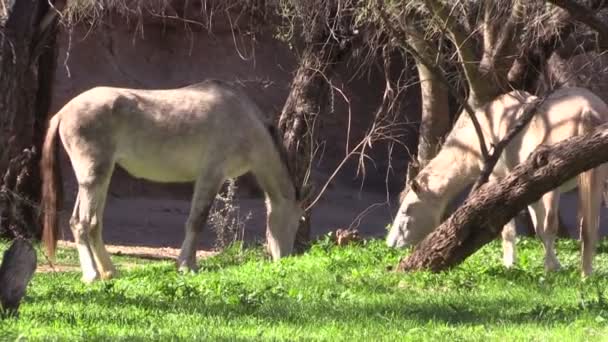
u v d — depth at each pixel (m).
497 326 19.84
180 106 32.56
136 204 60.09
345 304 23.05
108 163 31.31
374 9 30.81
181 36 65.31
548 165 25.59
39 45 40.06
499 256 33.72
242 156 33.53
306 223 41.28
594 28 26.94
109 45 63.91
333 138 66.56
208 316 21.09
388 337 18.42
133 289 26.19
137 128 31.89
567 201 66.38
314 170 65.56
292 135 41.25
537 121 29.39
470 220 26.81
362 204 64.69
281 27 41.09
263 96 65.19
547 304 22.67
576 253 35.59
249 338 18.11
